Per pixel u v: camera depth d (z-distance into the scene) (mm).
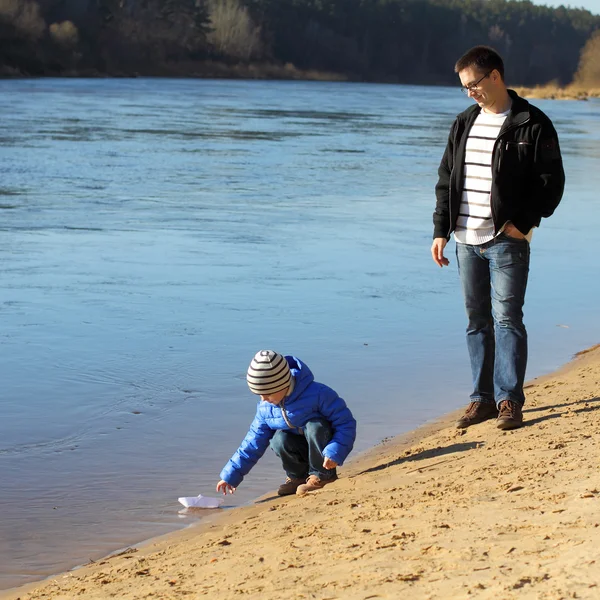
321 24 179625
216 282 13141
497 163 6438
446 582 3707
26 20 106125
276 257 15133
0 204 19969
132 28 128875
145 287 12688
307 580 4031
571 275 14508
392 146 38500
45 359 9414
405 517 4902
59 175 25328
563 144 41781
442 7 195000
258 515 5777
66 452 7105
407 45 189625
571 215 21109
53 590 4699
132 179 25156
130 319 11016
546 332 11031
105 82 100438
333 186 25188
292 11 173500
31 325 10641
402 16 188875
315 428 6059
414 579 3805
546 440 6125
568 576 3537
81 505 6145
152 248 15547
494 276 6691
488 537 4250
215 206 20812
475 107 6652
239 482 6289
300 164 30422
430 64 192875
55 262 14164
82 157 29828
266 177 26688
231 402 8344
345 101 85000
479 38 196375
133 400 8328
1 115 46125
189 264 14320
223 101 71688
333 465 6004
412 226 18891
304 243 16531
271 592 3939
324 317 11414
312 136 42375
